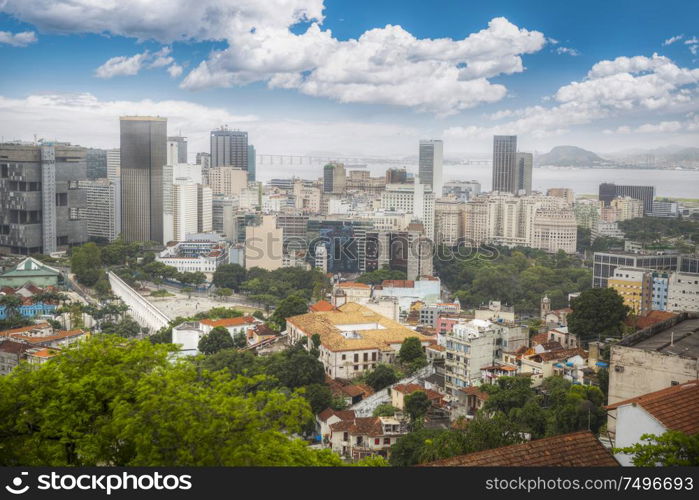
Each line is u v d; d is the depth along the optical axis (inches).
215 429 3122.5
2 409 3459.6
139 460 3125.0
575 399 6619.1
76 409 3474.4
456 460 3107.8
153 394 3280.0
